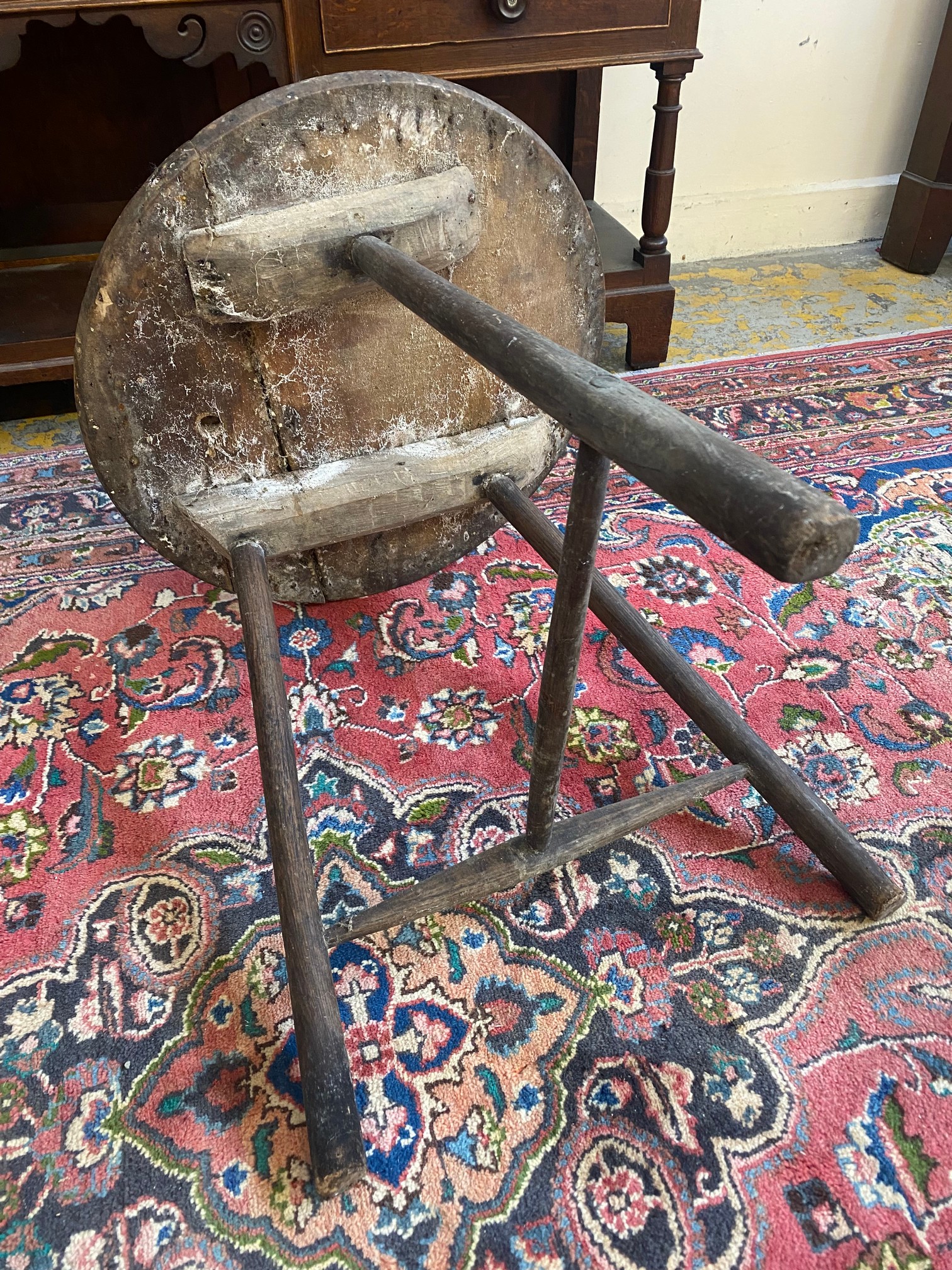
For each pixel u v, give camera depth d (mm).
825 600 1295
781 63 2145
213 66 1805
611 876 935
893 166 2430
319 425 1047
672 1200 690
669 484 492
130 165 1904
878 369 1862
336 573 1183
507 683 1171
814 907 904
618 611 1074
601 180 2221
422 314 732
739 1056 781
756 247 2455
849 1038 793
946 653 1198
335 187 889
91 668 1194
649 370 1893
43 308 1692
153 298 875
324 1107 684
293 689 1162
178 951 871
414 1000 826
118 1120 745
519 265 1056
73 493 1538
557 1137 729
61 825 990
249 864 950
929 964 851
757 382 1827
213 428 993
